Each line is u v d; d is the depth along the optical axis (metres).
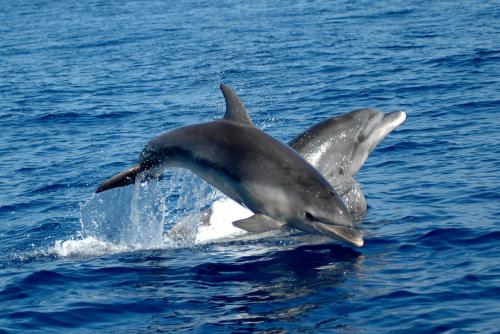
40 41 98.62
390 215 26.61
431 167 32.31
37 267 23.81
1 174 37.34
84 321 19.44
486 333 17.16
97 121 49.25
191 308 19.81
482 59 58.88
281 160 21.75
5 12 150.25
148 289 21.38
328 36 79.81
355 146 28.52
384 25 84.44
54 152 41.53
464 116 41.53
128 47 86.00
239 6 122.69
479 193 28.00
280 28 90.06
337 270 21.78
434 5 99.06
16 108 55.19
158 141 24.16
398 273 21.11
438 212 26.31
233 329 18.30
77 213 30.23
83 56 81.88
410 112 44.00
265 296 20.25
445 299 19.09
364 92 51.06
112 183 25.02
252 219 21.73
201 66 68.31
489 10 88.88
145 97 56.31
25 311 20.16
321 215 21.03
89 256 25.03
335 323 18.22
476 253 22.12
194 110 50.50
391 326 17.88
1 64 80.50
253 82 58.22
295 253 23.55
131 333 18.55
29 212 30.86
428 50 65.38
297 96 51.50
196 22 105.81
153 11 127.88
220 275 22.22
